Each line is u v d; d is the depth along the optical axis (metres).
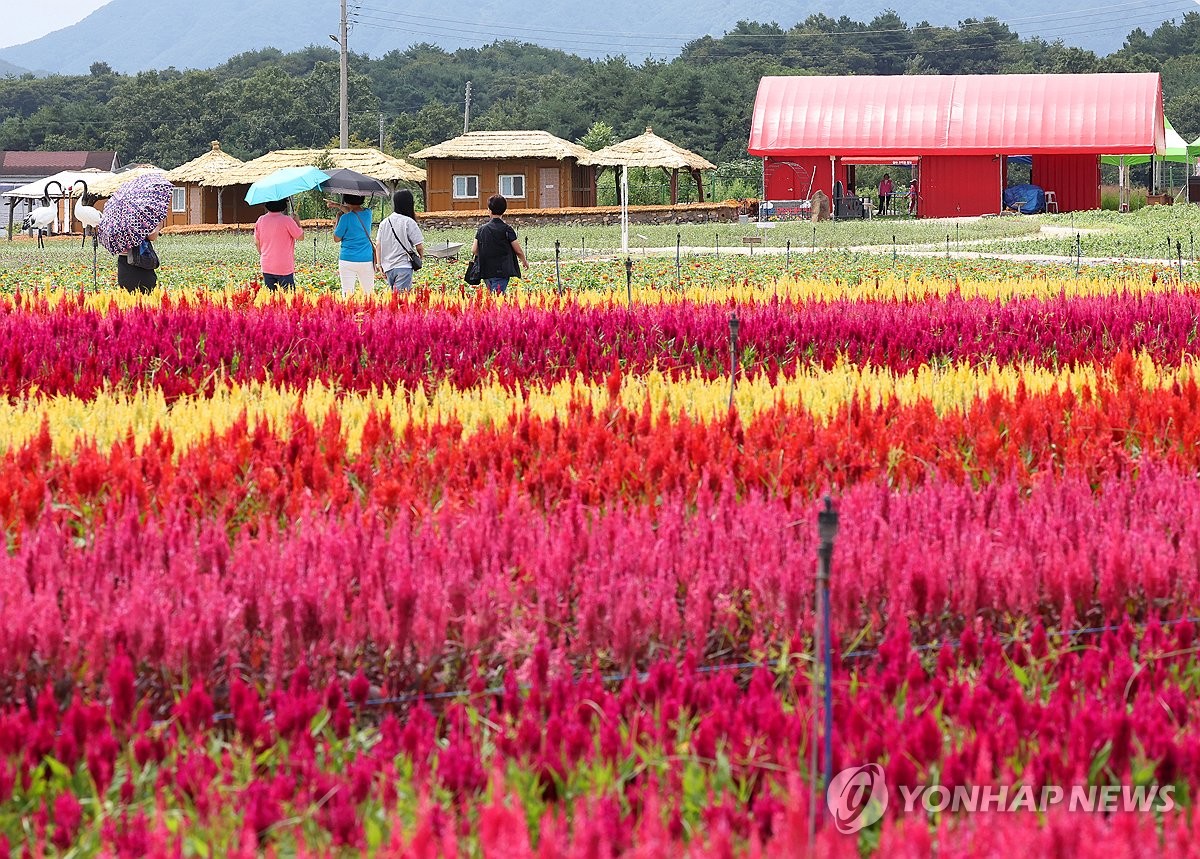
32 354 19.59
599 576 10.12
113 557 10.56
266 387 18.22
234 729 8.94
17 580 9.69
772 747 8.18
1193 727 8.66
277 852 7.52
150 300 28.73
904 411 15.88
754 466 13.34
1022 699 8.56
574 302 26.12
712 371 21.59
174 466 13.36
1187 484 12.59
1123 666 9.11
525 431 14.69
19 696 8.98
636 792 7.86
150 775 8.23
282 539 11.17
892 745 8.09
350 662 9.48
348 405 16.62
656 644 9.71
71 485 12.71
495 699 9.33
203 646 9.05
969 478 13.24
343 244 32.91
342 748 8.73
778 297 28.27
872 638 10.13
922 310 25.58
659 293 31.17
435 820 7.47
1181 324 24.11
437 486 13.37
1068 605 10.12
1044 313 25.08
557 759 8.17
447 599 9.61
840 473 13.20
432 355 21.02
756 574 10.12
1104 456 13.96
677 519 11.41
